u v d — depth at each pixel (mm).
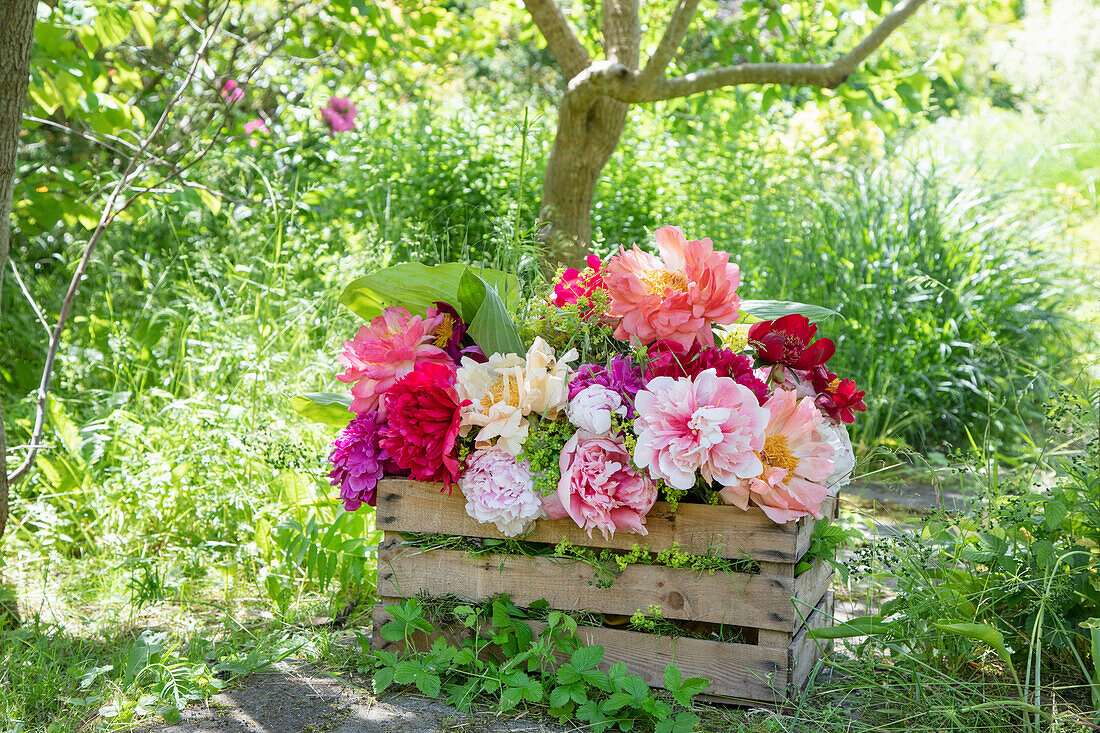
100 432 3459
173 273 4836
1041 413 4355
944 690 2031
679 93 3570
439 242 4945
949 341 5055
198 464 3119
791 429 2020
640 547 2025
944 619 2111
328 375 3705
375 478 2195
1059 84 9703
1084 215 6770
